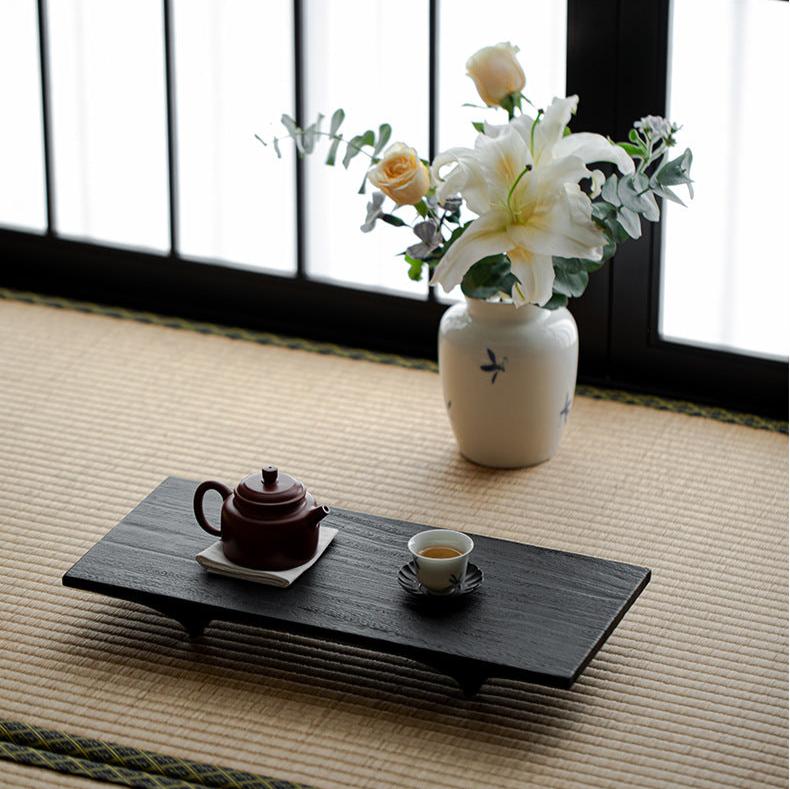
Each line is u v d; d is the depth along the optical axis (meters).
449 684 2.29
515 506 2.77
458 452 2.96
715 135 3.00
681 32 2.96
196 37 3.36
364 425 3.06
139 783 2.09
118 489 2.81
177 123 3.45
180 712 2.23
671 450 2.98
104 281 3.61
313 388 3.21
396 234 3.33
